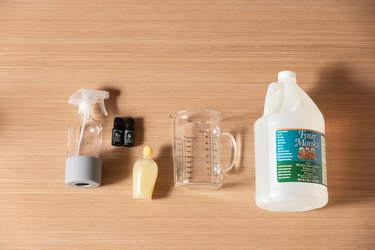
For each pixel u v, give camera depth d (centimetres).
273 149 133
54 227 142
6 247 140
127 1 160
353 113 152
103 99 150
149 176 141
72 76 155
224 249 141
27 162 147
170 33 158
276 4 160
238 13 159
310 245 141
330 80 155
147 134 150
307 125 135
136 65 155
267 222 143
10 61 155
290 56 157
